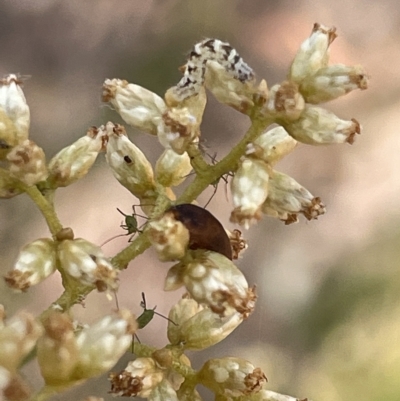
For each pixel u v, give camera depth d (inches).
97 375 5.2
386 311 9.0
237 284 5.4
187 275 5.4
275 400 5.6
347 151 9.7
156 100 5.8
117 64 9.5
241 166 5.6
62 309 5.5
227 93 5.6
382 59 10.1
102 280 5.5
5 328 5.0
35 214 8.8
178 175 5.8
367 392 8.7
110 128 5.8
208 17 9.7
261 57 9.7
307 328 9.0
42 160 5.6
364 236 9.4
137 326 5.3
